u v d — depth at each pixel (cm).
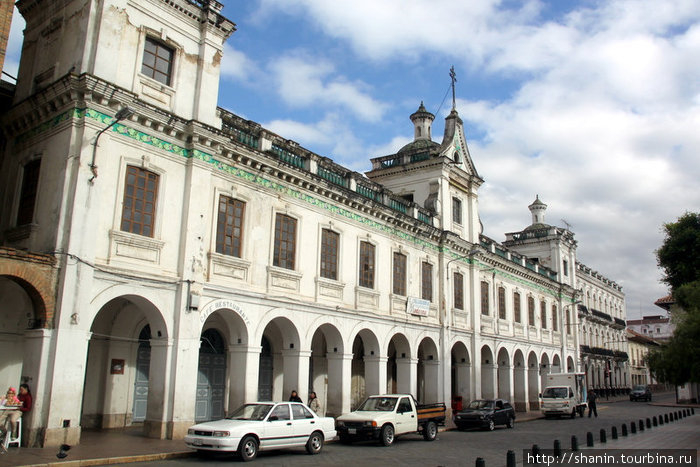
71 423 1416
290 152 2205
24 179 1683
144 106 1650
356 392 2870
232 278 1883
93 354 1886
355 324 2372
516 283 3881
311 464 1394
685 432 2297
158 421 1627
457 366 3178
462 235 3250
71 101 1553
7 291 1636
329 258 2322
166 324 1664
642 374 7406
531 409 4000
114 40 1634
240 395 1866
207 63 1878
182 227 1748
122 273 1570
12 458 1221
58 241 1468
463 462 1498
